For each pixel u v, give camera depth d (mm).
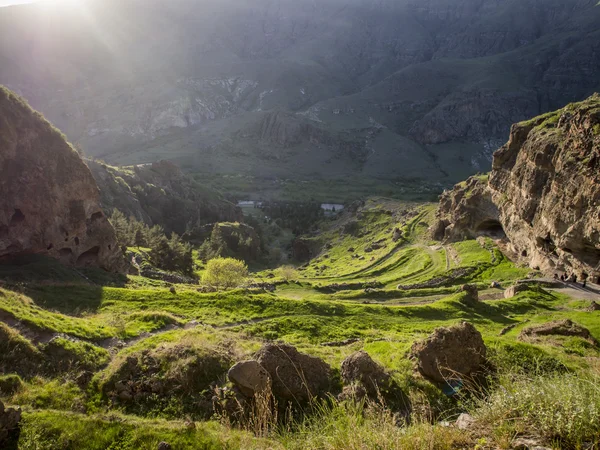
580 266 68750
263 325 38438
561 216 71562
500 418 8367
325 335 37531
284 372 17453
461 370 17656
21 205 52875
